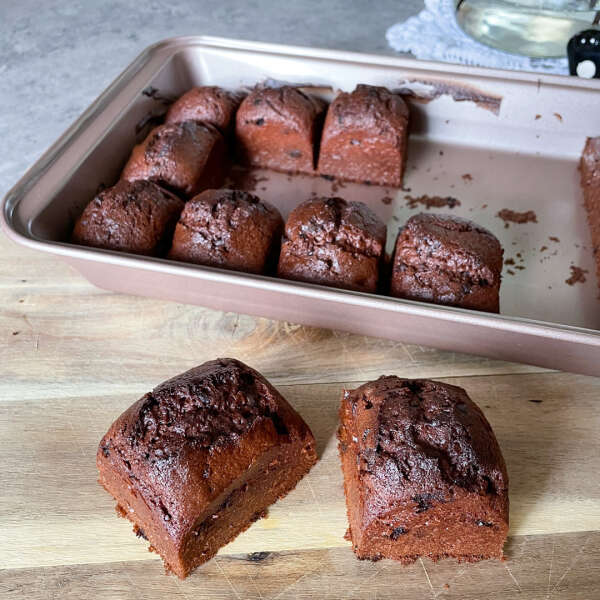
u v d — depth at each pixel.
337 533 0.26
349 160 0.40
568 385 0.30
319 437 0.28
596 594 0.24
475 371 0.31
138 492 0.24
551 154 0.42
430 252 0.30
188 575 0.25
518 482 0.27
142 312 0.34
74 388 0.30
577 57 0.42
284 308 0.31
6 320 0.33
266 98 0.40
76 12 0.64
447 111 0.42
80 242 0.33
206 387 0.25
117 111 0.39
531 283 0.35
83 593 0.24
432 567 0.25
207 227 0.32
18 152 0.49
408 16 0.60
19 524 0.26
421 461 0.23
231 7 0.63
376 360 0.31
